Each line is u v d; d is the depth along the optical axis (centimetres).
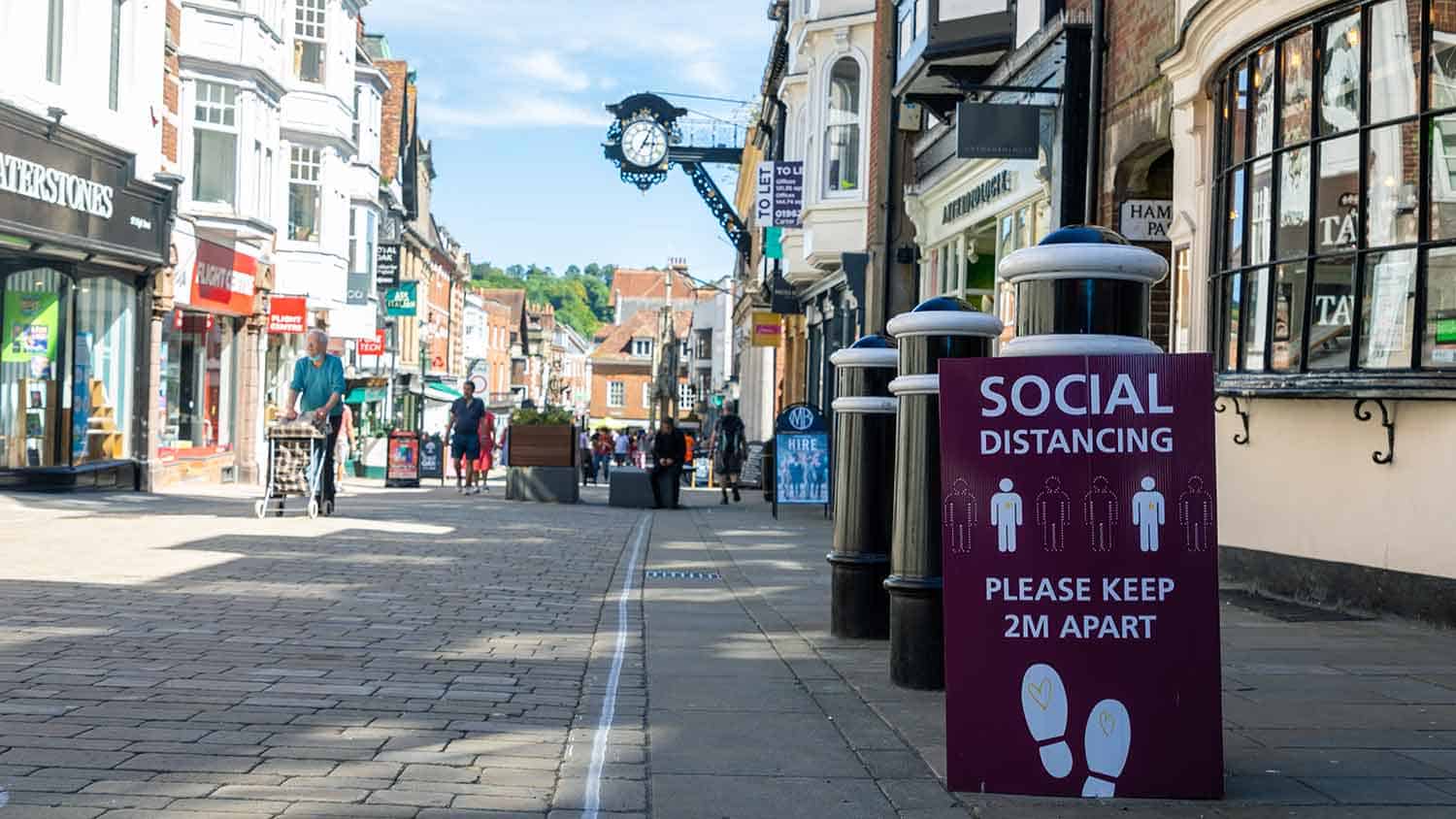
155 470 2131
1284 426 960
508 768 477
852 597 764
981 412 461
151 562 1026
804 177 2853
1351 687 626
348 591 909
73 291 1884
